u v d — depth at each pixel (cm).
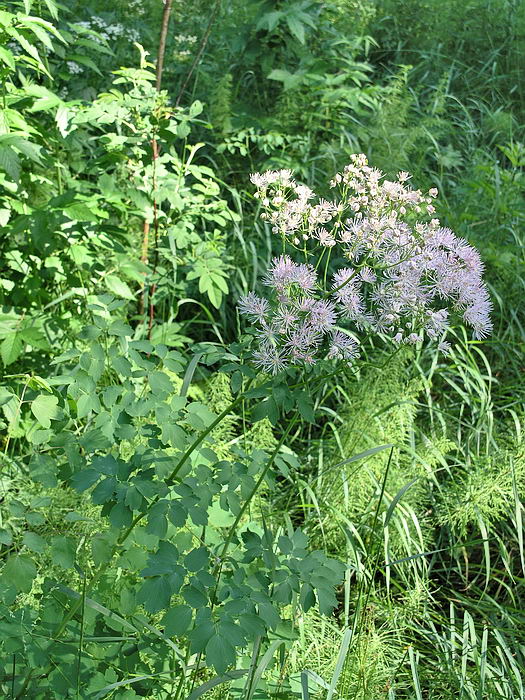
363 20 549
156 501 195
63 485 266
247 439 335
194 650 174
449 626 290
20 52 379
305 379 213
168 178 340
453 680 260
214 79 527
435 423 373
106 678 204
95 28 494
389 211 221
